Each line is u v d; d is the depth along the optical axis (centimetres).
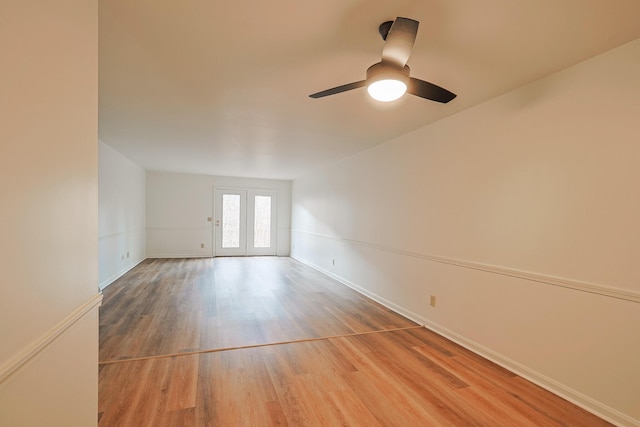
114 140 423
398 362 248
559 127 208
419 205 343
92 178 135
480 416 183
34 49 93
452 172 297
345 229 518
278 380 218
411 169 357
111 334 292
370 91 165
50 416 104
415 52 187
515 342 234
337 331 311
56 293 107
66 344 115
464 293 281
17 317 87
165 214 755
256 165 620
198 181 779
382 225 412
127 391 201
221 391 203
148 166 664
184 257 771
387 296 396
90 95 131
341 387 211
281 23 161
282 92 250
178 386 208
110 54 193
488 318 256
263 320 338
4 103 80
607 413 180
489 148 258
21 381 89
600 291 185
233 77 225
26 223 91
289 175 764
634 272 172
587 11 147
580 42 174
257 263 712
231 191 809
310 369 235
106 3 145
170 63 205
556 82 210
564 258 204
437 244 315
